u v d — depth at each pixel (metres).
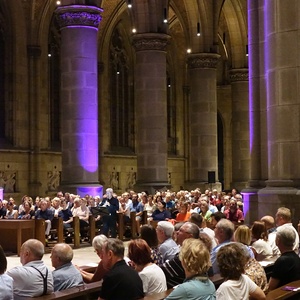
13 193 35.03
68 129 26.59
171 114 48.97
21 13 36.12
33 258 8.05
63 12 26.41
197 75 37.09
